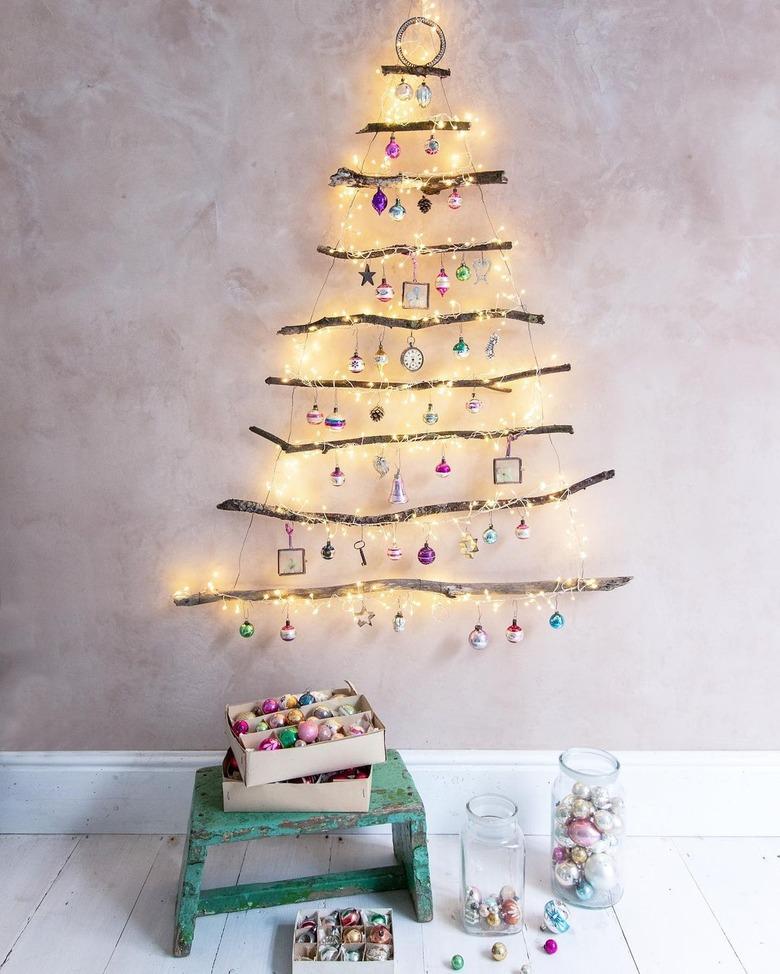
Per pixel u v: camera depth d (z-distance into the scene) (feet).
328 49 6.91
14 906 6.54
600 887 6.44
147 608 7.39
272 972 5.84
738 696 7.52
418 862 6.22
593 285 7.14
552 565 7.38
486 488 7.31
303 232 7.05
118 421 7.20
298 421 7.21
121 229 7.04
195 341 7.14
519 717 7.52
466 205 7.06
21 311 7.09
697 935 6.20
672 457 7.29
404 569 7.39
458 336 7.18
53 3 6.85
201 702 7.48
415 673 7.48
